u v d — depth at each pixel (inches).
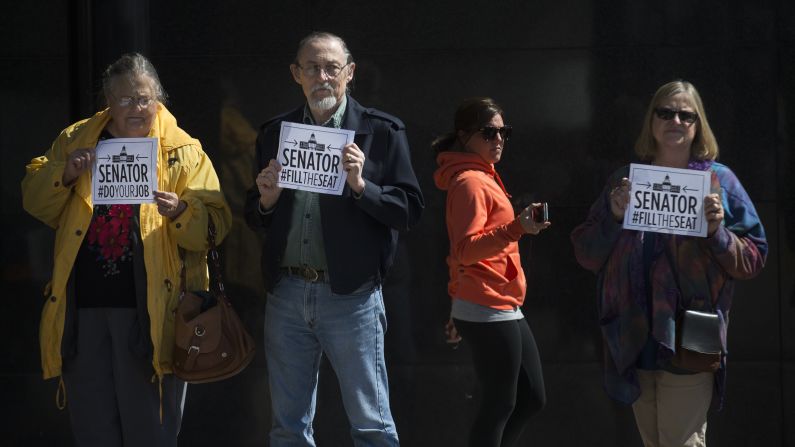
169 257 701.3
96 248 687.1
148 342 684.1
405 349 921.5
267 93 915.4
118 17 859.4
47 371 683.4
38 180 689.0
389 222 685.9
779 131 906.7
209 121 916.6
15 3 906.7
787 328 910.4
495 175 756.0
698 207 684.7
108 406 693.9
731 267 687.1
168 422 704.4
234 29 912.3
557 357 920.3
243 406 926.4
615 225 705.0
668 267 692.7
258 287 919.0
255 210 705.6
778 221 909.2
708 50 907.4
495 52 911.0
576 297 917.2
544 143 912.9
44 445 923.4
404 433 922.7
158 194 671.8
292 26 912.9
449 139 772.0
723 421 917.2
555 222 916.0
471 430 742.5
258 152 735.7
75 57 870.4
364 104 914.1
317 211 699.4
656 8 907.4
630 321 695.7
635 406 728.3
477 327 731.4
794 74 905.5
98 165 677.3
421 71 912.9
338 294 693.9
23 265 917.2
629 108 911.7
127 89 685.9
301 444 719.1
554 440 922.7
